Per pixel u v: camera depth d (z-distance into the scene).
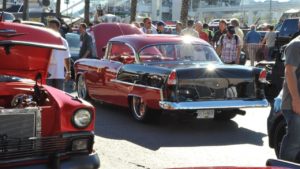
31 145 4.77
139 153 7.06
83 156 4.96
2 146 4.66
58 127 4.91
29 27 5.37
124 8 54.25
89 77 10.72
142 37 9.73
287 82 5.38
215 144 7.64
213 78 8.30
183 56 9.40
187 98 8.16
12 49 5.42
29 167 4.70
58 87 8.40
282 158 5.51
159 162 6.62
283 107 5.55
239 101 8.41
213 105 8.20
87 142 5.02
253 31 20.56
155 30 16.58
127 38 9.80
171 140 7.84
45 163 4.80
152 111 8.74
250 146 7.55
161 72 8.30
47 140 4.82
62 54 8.36
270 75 11.80
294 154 5.44
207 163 6.58
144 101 8.69
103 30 13.95
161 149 7.29
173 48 9.44
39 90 5.28
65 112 4.92
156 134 8.24
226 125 9.07
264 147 7.50
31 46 5.28
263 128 8.86
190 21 14.54
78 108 4.96
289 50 5.36
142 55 9.30
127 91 9.16
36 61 5.68
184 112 8.64
